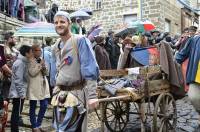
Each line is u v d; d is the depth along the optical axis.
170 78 6.82
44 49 8.58
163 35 12.38
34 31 8.41
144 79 6.24
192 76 5.96
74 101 4.09
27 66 6.97
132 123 7.95
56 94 4.25
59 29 4.14
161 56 6.73
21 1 12.73
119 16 20.52
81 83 4.19
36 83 7.07
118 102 7.14
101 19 20.98
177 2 21.70
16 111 6.86
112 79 6.63
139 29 12.70
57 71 4.27
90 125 7.82
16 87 6.72
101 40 9.38
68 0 21.61
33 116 7.18
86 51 4.10
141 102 6.29
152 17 19.47
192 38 6.13
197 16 22.72
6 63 7.47
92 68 4.07
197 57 5.95
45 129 7.48
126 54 7.29
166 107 6.72
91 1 21.19
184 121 7.93
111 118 7.86
